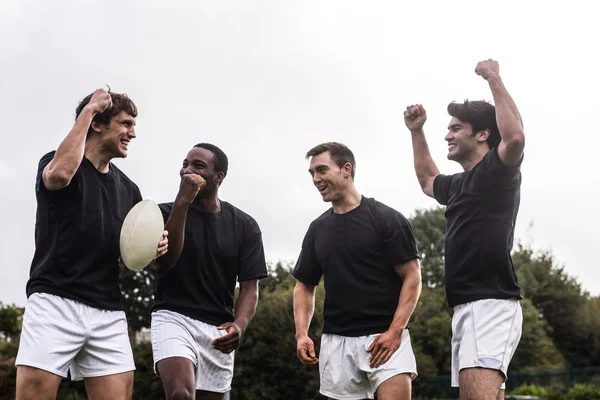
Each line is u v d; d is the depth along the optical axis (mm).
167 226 5332
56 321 4652
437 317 37594
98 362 4859
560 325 50062
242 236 5949
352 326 5594
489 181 4977
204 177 5715
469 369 4902
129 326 36562
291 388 30500
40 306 4664
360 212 5695
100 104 4691
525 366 41875
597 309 52688
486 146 5336
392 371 5434
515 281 5039
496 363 4848
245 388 30500
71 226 4730
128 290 37156
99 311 4852
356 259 5621
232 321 5906
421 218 51969
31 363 4562
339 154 5719
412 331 36031
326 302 5734
